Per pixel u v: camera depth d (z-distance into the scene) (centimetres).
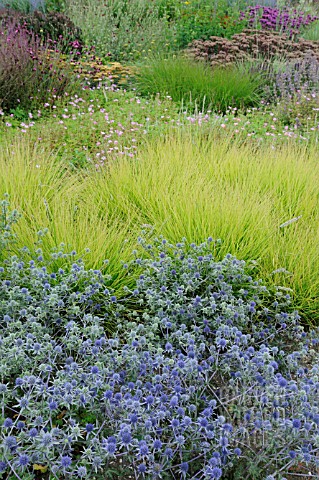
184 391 302
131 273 431
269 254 458
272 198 555
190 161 594
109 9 1332
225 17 1318
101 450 249
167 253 440
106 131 737
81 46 1134
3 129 726
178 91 961
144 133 716
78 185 566
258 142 704
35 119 815
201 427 257
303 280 434
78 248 429
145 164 594
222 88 955
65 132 726
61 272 375
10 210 470
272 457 281
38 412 264
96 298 388
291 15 1406
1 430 263
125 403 266
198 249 404
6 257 401
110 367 303
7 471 264
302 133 826
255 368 296
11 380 315
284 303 397
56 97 875
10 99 823
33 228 455
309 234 477
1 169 530
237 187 526
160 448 263
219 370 329
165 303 362
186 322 364
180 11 1413
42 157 594
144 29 1302
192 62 1059
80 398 268
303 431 274
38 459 246
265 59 1125
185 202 497
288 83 1011
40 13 1191
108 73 1010
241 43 1167
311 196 548
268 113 909
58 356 335
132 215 501
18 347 287
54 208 488
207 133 734
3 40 927
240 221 475
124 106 864
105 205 524
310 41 1219
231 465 260
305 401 273
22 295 337
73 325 317
